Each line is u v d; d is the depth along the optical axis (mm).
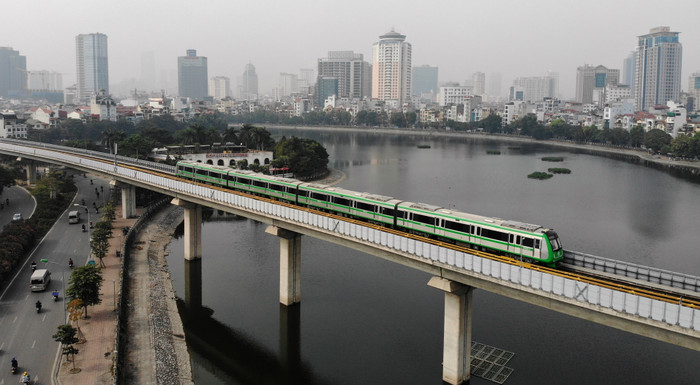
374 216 86125
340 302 105000
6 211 162625
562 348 85688
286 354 85812
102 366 74625
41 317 89125
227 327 95688
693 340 51281
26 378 68688
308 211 89125
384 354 85125
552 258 65438
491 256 66000
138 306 97375
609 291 54750
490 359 81750
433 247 70312
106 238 122438
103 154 184625
